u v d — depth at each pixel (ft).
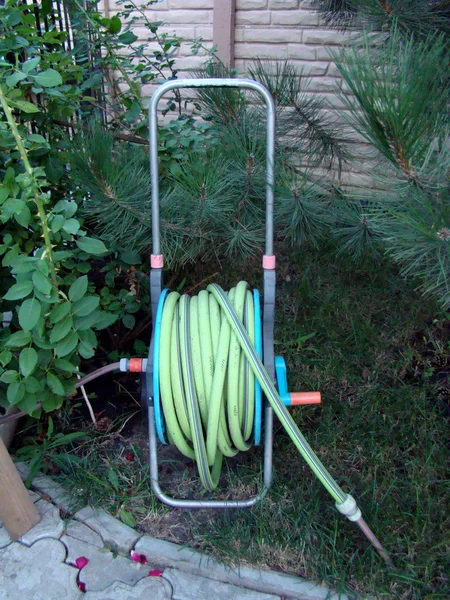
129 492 7.07
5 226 7.23
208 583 6.01
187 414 6.13
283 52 13.50
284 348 9.04
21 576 6.04
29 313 5.89
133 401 8.70
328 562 6.12
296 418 8.01
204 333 6.26
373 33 6.89
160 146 8.21
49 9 8.35
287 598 5.91
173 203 7.54
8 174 6.16
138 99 8.65
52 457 7.44
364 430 7.83
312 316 9.44
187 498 7.04
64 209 6.25
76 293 6.40
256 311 6.34
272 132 6.30
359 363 8.75
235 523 6.57
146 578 6.05
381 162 5.75
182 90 12.42
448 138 5.23
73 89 8.24
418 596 5.82
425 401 8.07
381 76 5.04
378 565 6.05
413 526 6.51
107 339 9.60
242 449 6.53
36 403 6.86
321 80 13.15
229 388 6.07
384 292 9.48
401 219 5.18
